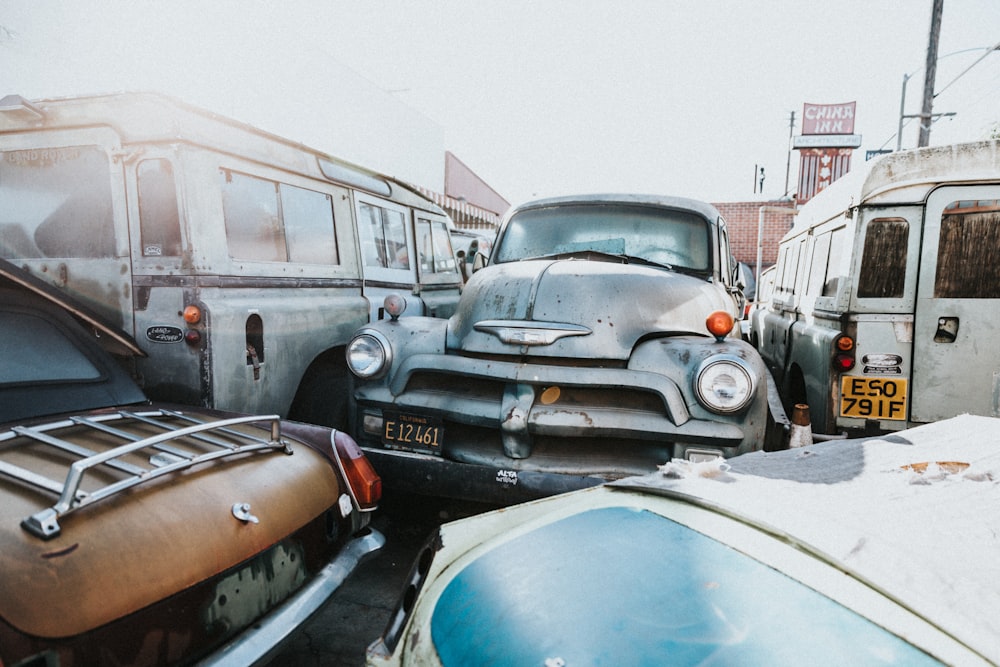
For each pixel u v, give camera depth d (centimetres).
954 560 103
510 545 137
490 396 279
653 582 109
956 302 343
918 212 345
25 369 205
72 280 308
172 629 142
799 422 284
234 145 318
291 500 187
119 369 238
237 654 154
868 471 145
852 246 357
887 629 92
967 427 175
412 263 528
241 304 311
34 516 130
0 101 291
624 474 258
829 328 388
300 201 377
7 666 114
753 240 1998
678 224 381
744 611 99
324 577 192
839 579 102
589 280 290
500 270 322
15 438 173
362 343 298
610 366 268
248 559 164
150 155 288
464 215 1399
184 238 286
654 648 94
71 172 303
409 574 160
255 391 318
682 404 255
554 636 101
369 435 301
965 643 86
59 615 122
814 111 2139
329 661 221
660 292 296
